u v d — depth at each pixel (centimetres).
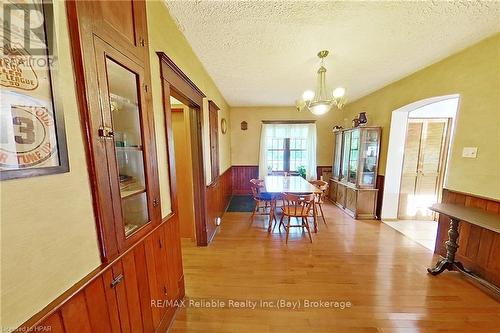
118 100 116
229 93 419
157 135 146
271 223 345
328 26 184
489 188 206
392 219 382
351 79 331
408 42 214
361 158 387
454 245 215
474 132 219
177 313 171
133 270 115
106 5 94
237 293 194
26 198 63
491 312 169
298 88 381
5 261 58
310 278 215
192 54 225
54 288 71
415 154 373
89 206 86
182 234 304
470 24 182
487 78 206
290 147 565
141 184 128
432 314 168
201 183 275
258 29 188
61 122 73
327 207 467
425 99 284
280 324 160
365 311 171
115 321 100
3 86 57
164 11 156
